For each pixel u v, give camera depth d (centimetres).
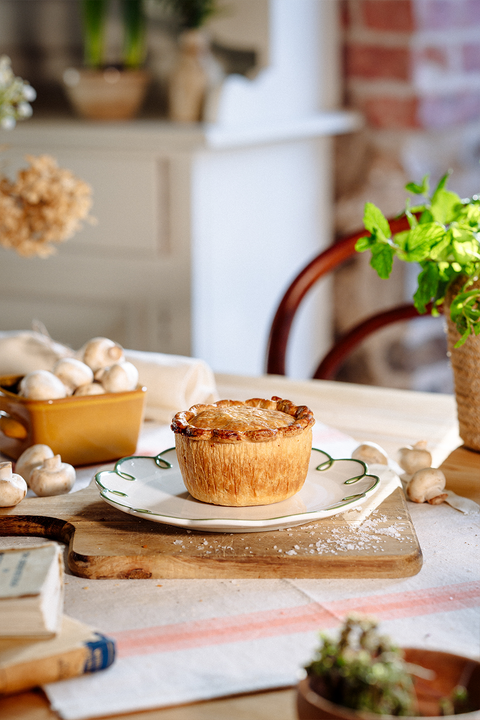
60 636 112
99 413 144
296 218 331
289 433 128
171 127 274
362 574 123
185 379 157
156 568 124
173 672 112
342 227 345
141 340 302
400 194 318
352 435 155
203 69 281
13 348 159
